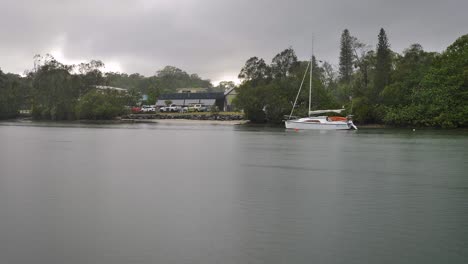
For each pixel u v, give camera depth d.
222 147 51.03
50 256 14.21
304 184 26.44
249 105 105.56
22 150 46.50
